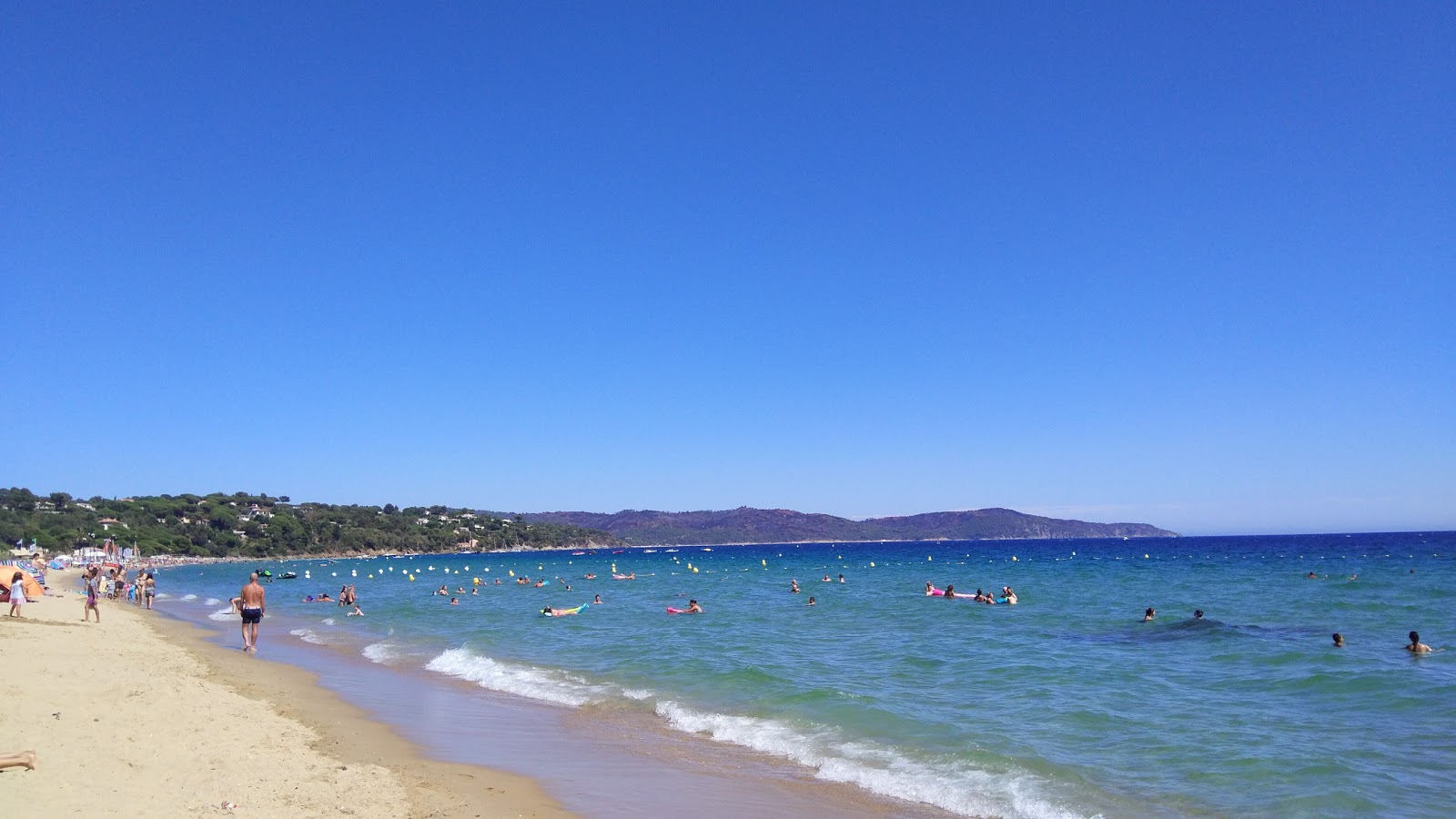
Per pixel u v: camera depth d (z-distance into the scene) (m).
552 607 44.16
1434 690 17.02
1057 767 12.22
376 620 38.62
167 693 16.14
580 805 10.80
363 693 18.91
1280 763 12.28
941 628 31.20
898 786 11.62
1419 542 176.12
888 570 92.56
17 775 9.74
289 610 45.47
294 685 19.80
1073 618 34.38
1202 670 20.58
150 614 41.44
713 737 14.68
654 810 10.67
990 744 13.54
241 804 9.58
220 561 163.88
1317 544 175.38
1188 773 11.95
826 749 13.57
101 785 9.69
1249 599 41.84
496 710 17.09
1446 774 11.66
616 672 21.38
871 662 22.44
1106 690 18.14
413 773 11.98
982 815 10.47
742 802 11.02
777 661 22.59
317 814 9.52
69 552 134.12
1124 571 75.44
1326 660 21.41
